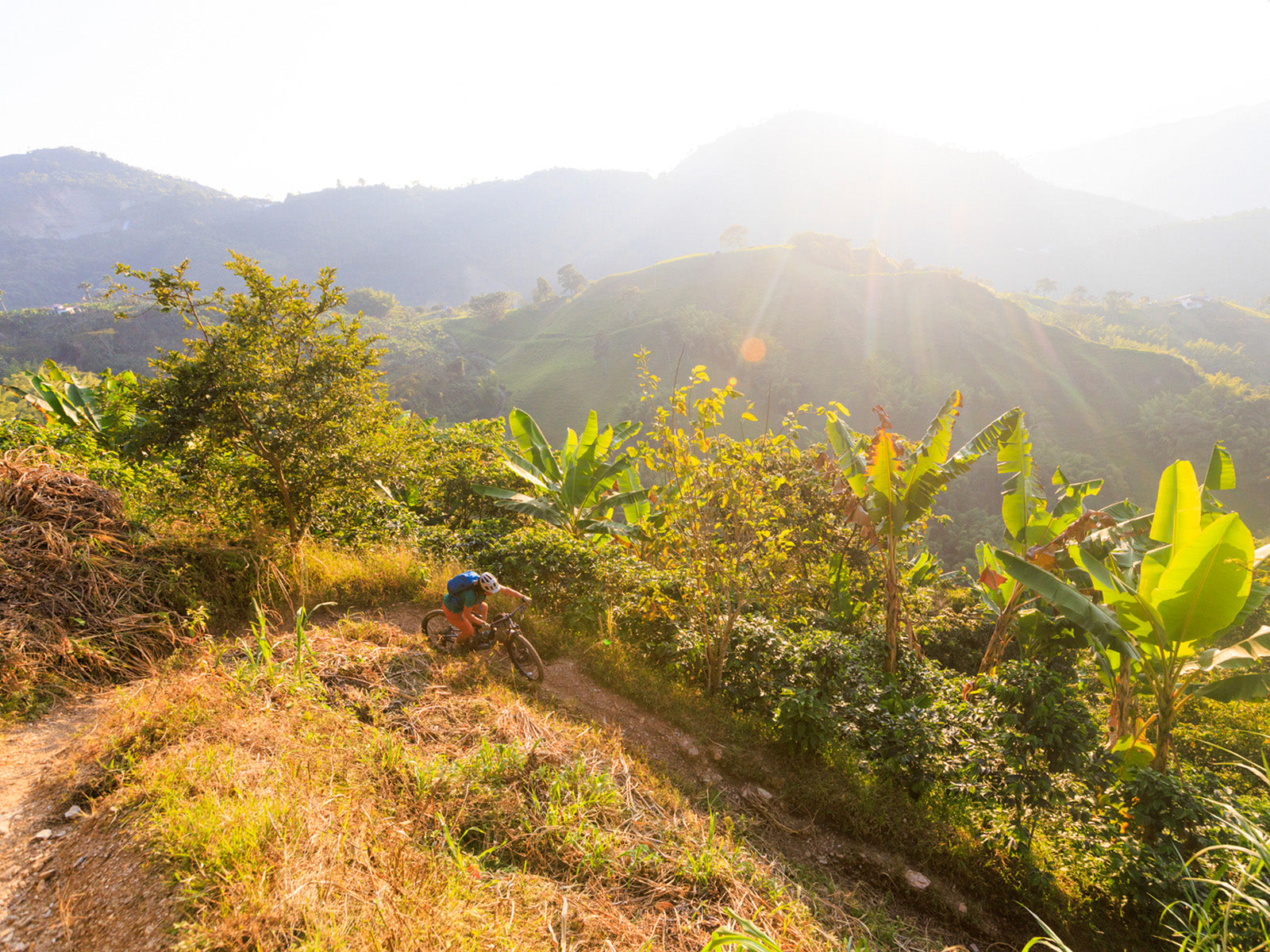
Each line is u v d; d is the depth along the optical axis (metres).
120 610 4.80
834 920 4.00
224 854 2.67
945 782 5.82
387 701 4.67
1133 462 96.75
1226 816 4.69
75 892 2.60
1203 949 3.40
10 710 3.79
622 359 131.00
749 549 7.07
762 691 6.82
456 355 153.75
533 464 13.05
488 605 7.37
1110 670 8.52
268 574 6.17
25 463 5.50
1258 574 7.48
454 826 3.48
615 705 6.14
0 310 176.00
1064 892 4.83
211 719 3.77
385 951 2.40
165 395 6.20
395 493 11.66
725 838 4.34
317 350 7.09
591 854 3.56
